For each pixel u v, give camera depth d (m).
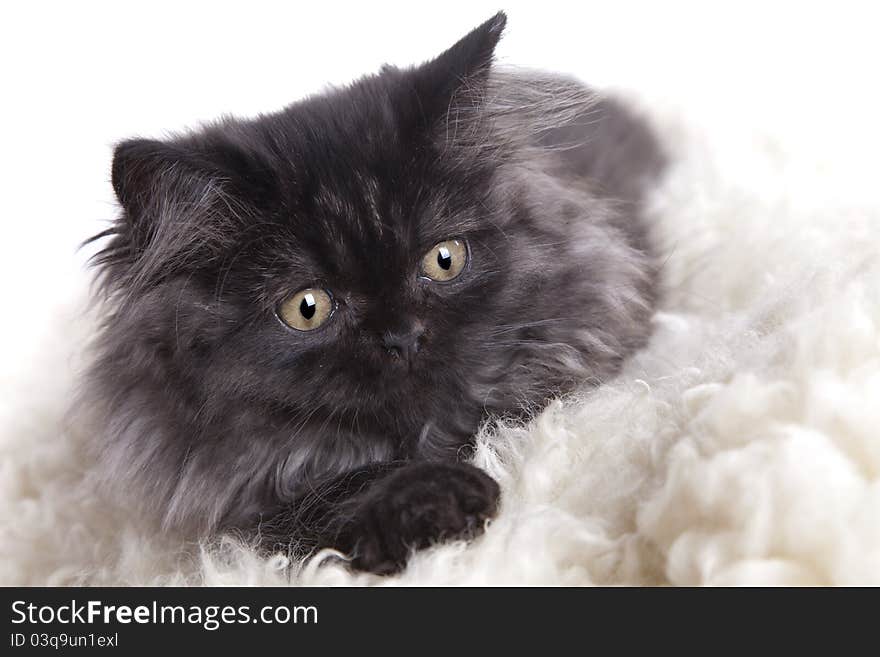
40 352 0.46
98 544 0.36
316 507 0.34
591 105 0.46
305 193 0.34
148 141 0.34
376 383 0.34
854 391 0.28
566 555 0.29
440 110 0.36
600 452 0.31
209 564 0.33
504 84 0.39
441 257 0.35
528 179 0.38
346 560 0.31
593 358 0.38
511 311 0.36
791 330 0.30
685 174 0.49
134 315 0.35
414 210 0.35
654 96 0.56
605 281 0.39
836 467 0.27
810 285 0.33
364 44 0.66
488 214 0.36
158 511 0.36
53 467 0.39
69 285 0.49
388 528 0.31
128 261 0.36
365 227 0.34
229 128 0.37
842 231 0.40
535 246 0.37
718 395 0.29
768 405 0.28
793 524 0.26
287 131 0.36
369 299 0.34
